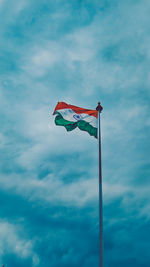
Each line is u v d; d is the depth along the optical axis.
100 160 25.70
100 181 24.41
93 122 28.39
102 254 20.80
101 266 20.22
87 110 29.00
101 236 21.61
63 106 28.70
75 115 28.55
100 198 23.50
